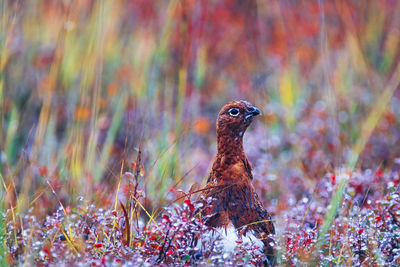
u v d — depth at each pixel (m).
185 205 6.88
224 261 6.79
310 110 13.30
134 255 6.70
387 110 12.70
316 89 14.27
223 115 7.66
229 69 15.16
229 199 7.46
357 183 9.26
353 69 14.40
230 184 7.50
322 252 7.28
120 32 14.70
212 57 15.11
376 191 8.98
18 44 13.26
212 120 13.55
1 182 8.91
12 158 10.93
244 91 14.18
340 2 15.70
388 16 15.94
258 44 15.95
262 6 16.83
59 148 11.23
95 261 6.51
